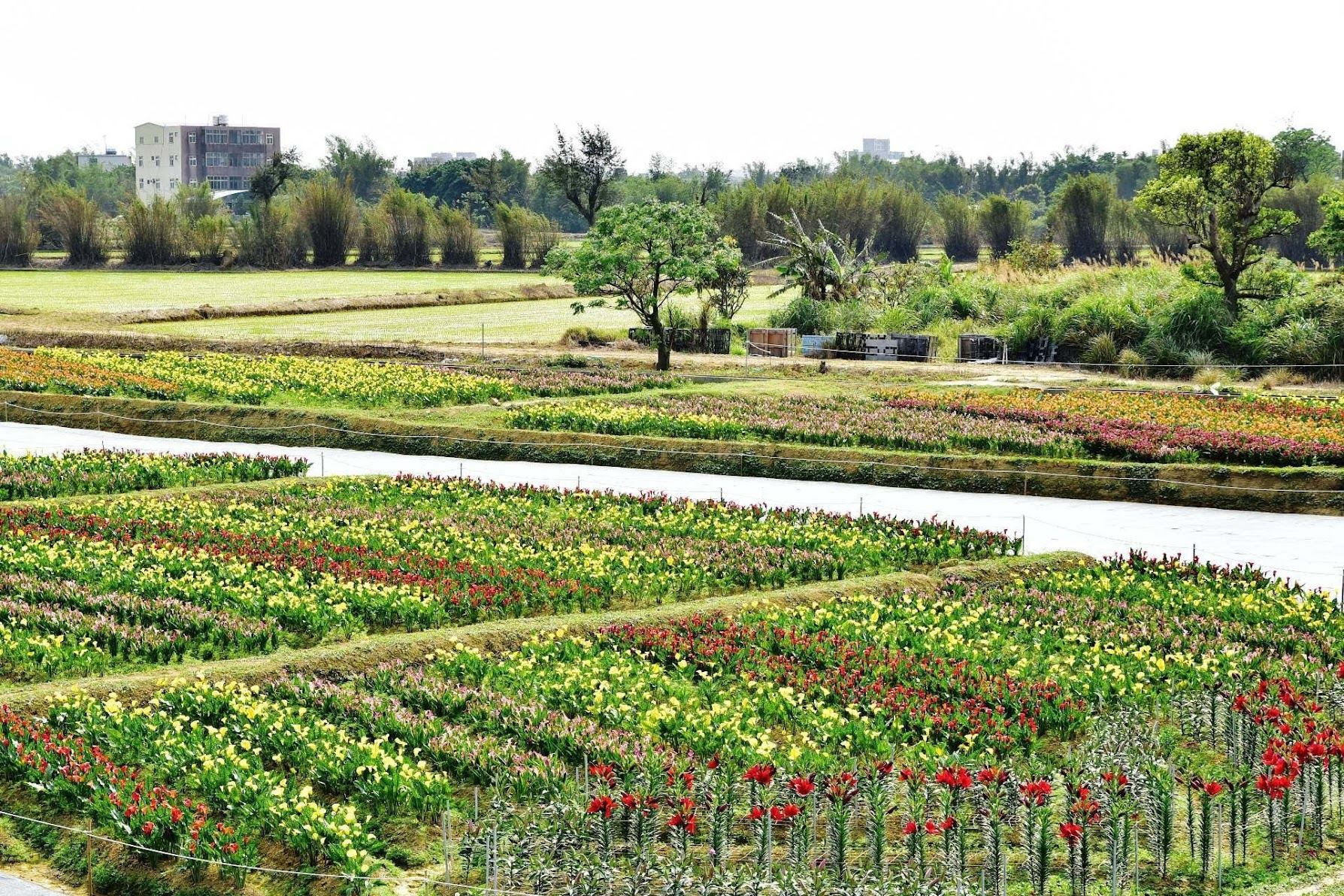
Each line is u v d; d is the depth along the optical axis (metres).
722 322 58.41
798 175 188.88
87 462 32.06
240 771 15.54
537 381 45.81
